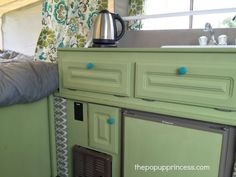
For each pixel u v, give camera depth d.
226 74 0.71
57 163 1.29
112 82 0.97
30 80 1.01
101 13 1.15
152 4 1.42
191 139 0.83
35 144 1.16
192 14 1.20
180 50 0.78
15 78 0.95
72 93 1.13
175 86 0.82
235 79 0.69
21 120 1.06
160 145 0.90
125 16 1.43
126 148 0.99
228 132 0.76
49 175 1.28
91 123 1.10
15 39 2.21
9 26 2.22
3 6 2.17
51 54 1.30
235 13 1.15
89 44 1.28
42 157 1.22
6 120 0.99
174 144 0.87
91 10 1.41
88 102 1.09
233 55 0.69
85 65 1.04
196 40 1.21
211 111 0.77
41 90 1.06
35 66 1.08
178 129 0.85
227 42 1.13
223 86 0.72
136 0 1.42
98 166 1.09
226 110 0.74
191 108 0.81
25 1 2.04
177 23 1.33
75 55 1.08
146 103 0.91
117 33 1.26
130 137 0.97
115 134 1.02
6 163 1.01
